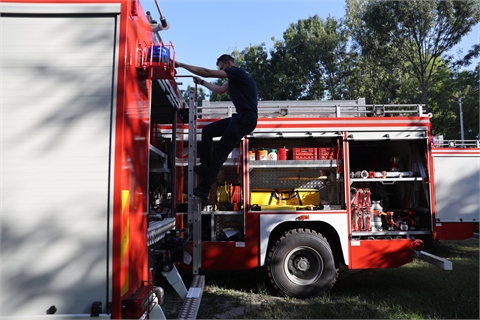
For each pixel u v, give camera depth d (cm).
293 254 566
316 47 2956
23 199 232
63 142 236
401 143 639
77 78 240
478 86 2630
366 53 2583
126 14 245
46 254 230
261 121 591
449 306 498
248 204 578
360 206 583
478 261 805
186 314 326
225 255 570
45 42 241
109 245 231
